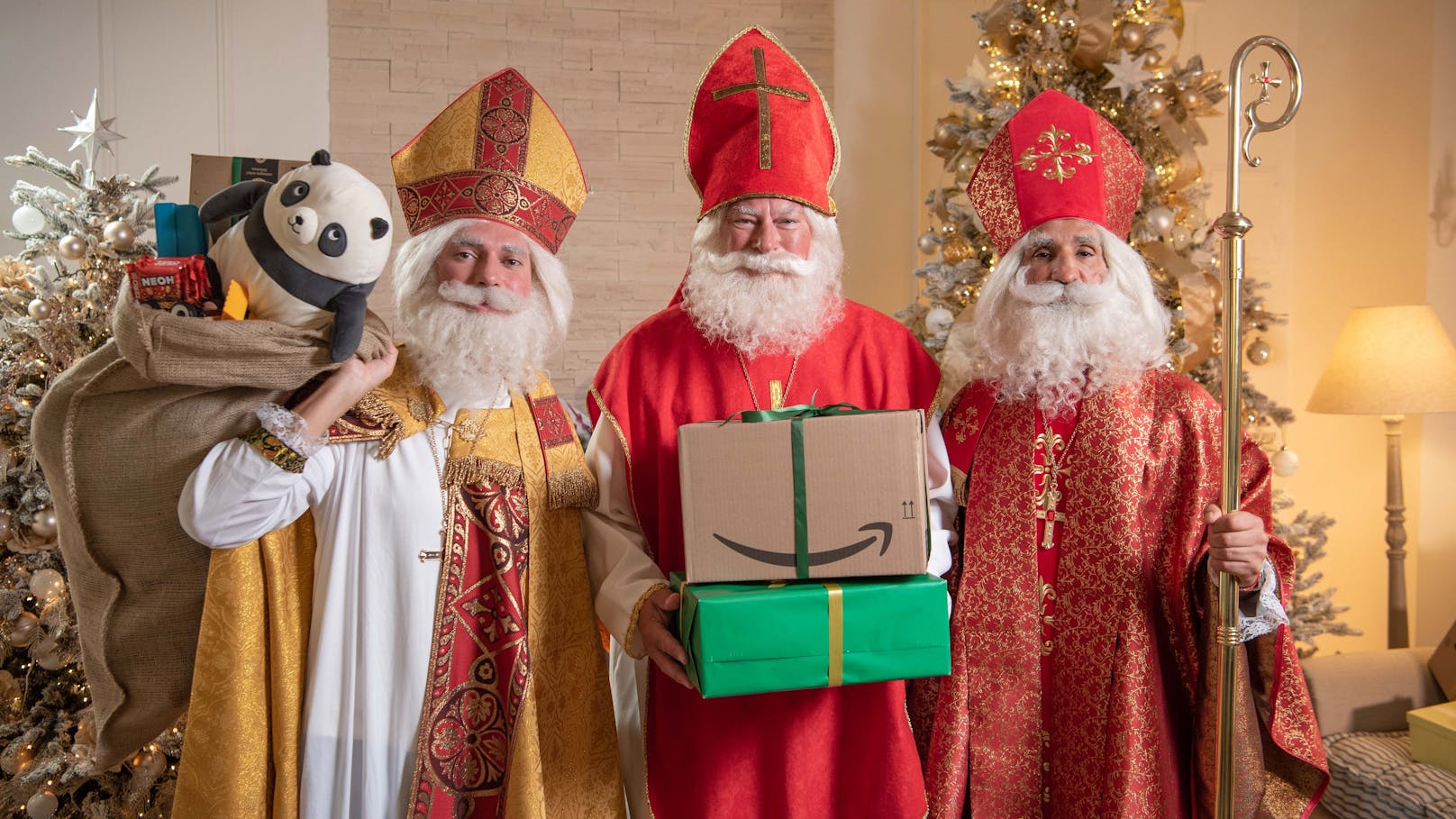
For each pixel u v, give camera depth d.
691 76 3.89
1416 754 2.38
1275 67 3.84
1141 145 2.90
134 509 1.44
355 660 1.50
